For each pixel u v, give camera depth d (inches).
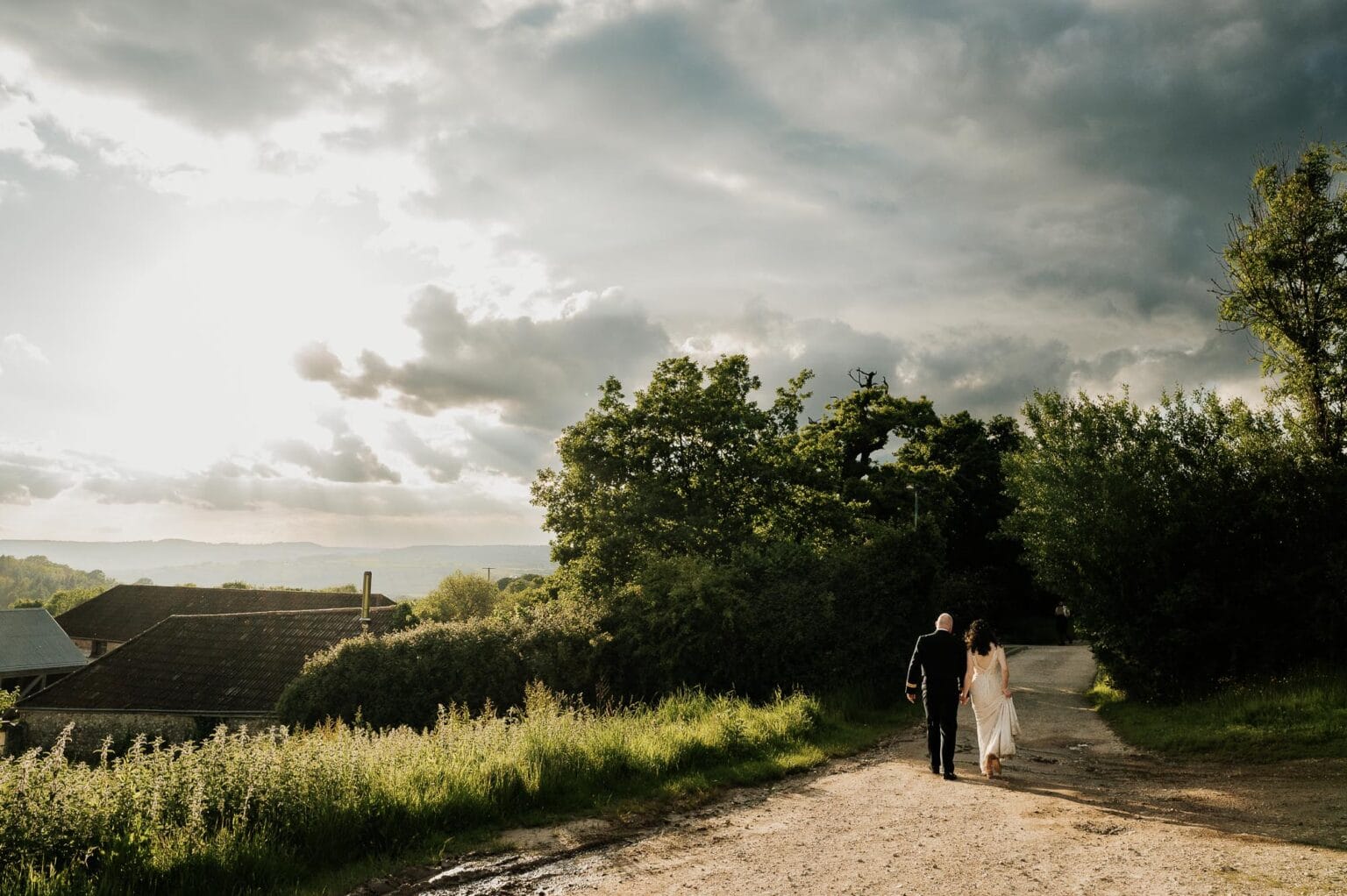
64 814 230.8
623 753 373.7
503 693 797.2
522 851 267.0
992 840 260.7
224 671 1330.0
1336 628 567.2
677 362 1198.3
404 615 1428.4
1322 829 255.0
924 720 626.8
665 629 777.6
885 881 222.2
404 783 302.0
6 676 1893.5
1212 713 504.1
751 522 1182.9
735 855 256.8
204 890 226.8
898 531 815.7
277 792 269.4
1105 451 693.3
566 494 1143.6
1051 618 1946.4
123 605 2417.6
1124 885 210.1
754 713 525.7
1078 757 438.9
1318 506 601.0
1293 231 780.6
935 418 1748.3
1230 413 672.4
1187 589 600.4
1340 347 758.5
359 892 231.5
